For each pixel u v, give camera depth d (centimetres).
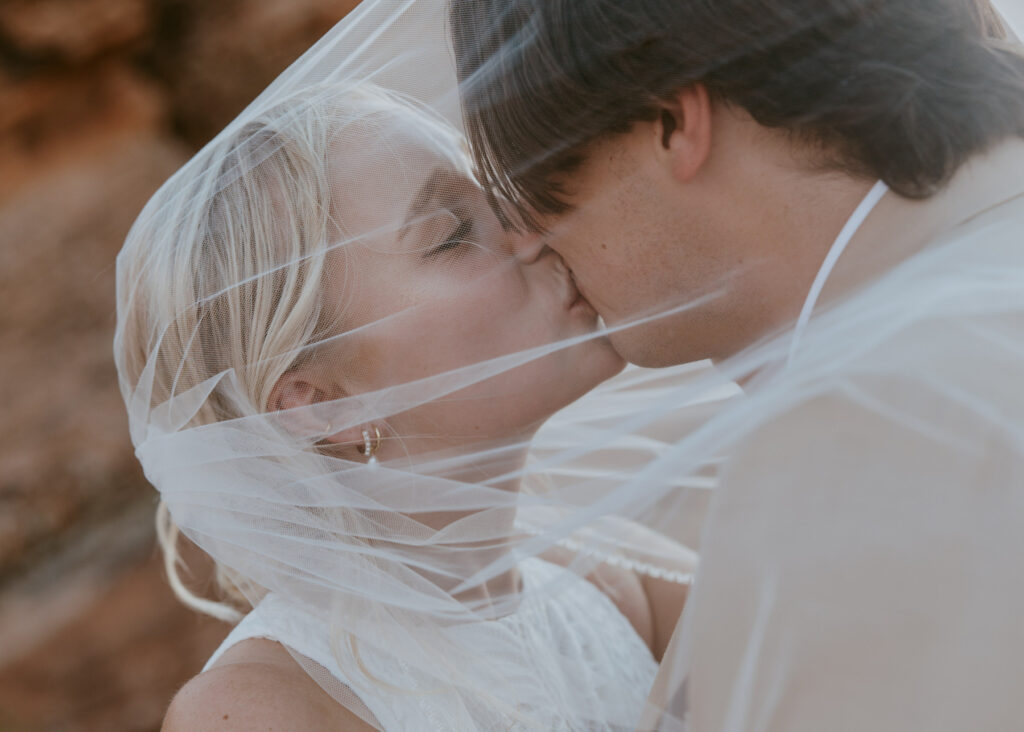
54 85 579
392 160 171
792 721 113
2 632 502
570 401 177
